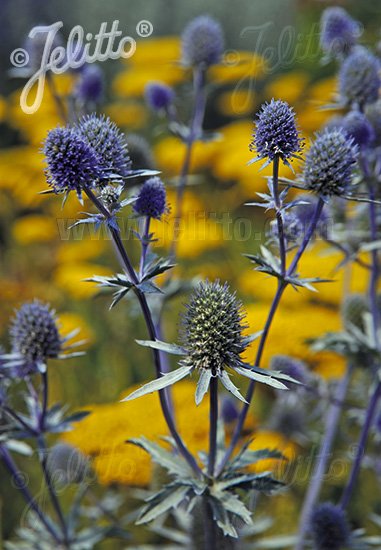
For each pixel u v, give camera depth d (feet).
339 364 1.98
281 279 1.45
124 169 1.41
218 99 3.81
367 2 2.70
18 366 1.59
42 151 1.38
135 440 1.49
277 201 1.42
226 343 1.37
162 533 1.73
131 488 1.95
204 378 1.36
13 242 2.89
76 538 1.69
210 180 3.15
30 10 4.01
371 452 1.98
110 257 2.83
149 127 3.53
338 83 1.79
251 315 1.99
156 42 3.57
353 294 1.93
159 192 1.46
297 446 1.94
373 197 1.69
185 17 4.04
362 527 1.94
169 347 1.38
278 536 1.84
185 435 1.82
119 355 2.40
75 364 2.31
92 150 1.38
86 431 1.82
